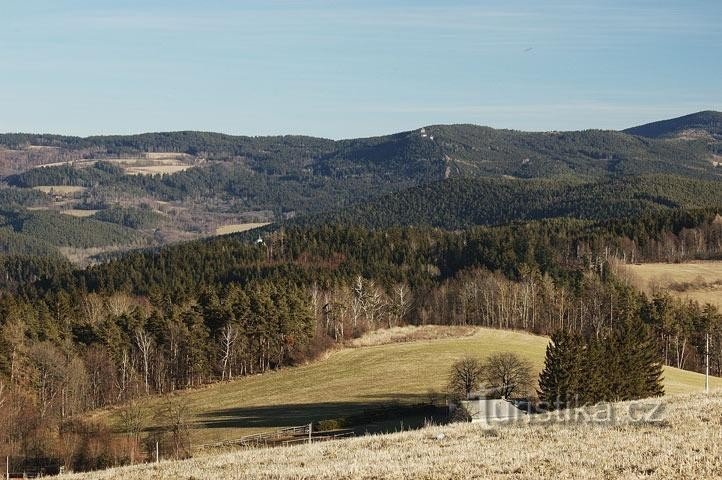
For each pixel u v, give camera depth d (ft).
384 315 522.88
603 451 128.88
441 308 541.34
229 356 391.45
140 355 384.88
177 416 246.27
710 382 350.84
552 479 115.24
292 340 402.72
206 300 431.84
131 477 140.97
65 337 380.78
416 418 256.52
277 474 129.08
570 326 500.74
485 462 127.44
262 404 321.11
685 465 116.88
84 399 345.51
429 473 122.62
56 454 227.81
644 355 269.44
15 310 412.77
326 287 542.98
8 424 256.93
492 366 274.36
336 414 286.66
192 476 134.92
